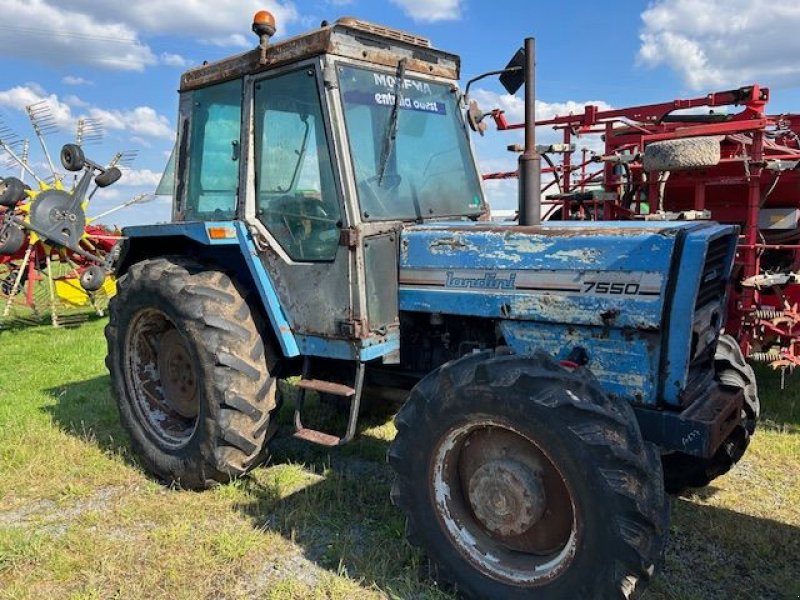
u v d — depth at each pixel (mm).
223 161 3852
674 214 4992
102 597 2828
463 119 4016
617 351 2779
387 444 4410
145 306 3961
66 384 6328
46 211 9688
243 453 3697
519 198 3176
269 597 2795
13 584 2914
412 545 2953
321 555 3104
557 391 2490
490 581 2691
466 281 3137
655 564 2441
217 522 3439
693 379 2975
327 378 3836
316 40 3236
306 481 3879
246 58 3588
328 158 3283
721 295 3215
